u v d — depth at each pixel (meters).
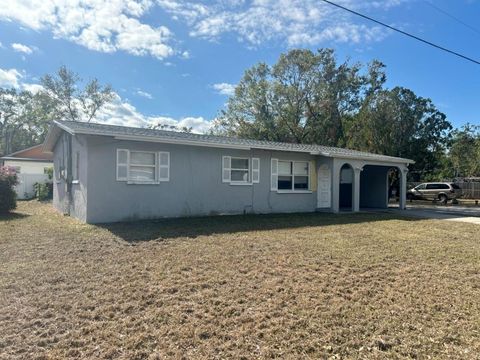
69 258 6.50
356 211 16.52
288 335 3.66
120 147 11.11
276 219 12.63
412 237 9.48
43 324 3.79
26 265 6.00
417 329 3.85
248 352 3.32
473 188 31.52
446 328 3.88
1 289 4.80
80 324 3.81
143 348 3.34
